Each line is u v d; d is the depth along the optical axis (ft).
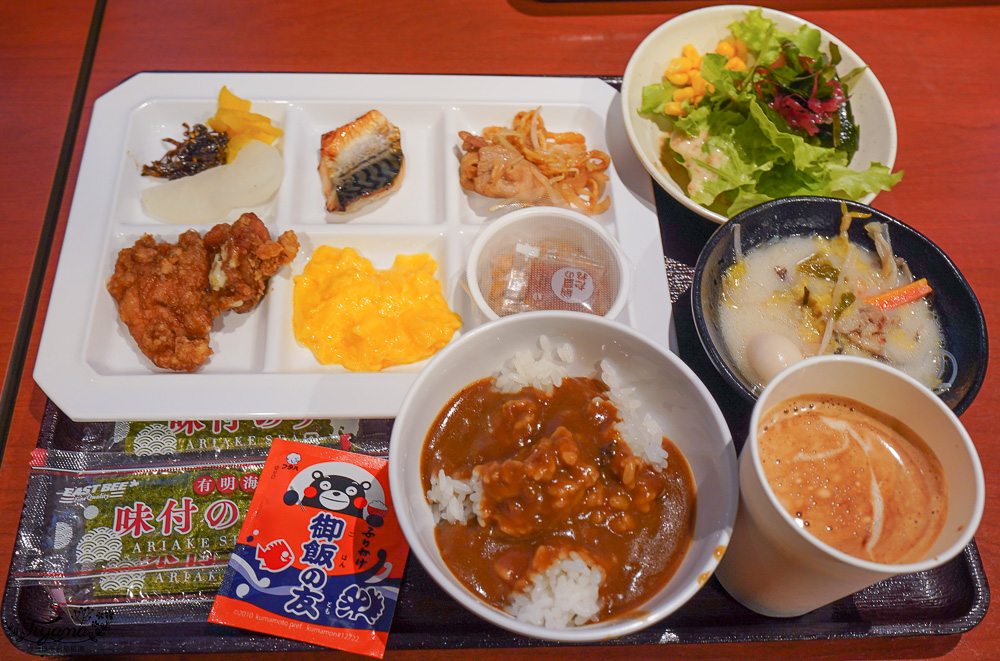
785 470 0.89
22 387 1.14
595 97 1.40
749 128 1.33
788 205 1.16
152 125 1.36
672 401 0.93
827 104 1.31
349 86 1.38
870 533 0.86
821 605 0.91
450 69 1.44
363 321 1.21
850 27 1.52
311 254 1.28
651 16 1.51
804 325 1.16
